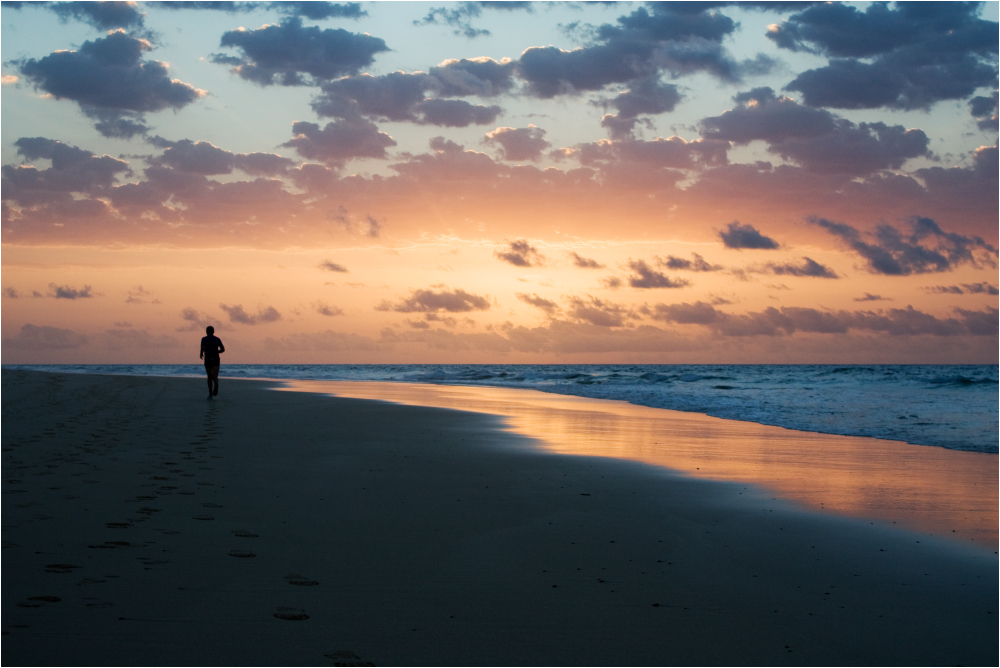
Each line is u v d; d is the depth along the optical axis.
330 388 31.36
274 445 10.48
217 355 19.62
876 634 4.12
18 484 6.86
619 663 3.66
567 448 11.76
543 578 4.91
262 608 4.14
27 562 4.68
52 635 3.64
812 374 48.03
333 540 5.59
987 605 4.62
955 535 6.40
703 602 4.56
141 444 9.80
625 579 4.96
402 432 13.04
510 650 3.76
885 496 8.16
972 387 34.50
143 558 4.89
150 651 3.53
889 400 26.53
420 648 3.73
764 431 15.25
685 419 18.20
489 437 12.84
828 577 5.14
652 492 8.09
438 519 6.42
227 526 5.80
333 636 3.82
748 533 6.36
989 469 10.18
